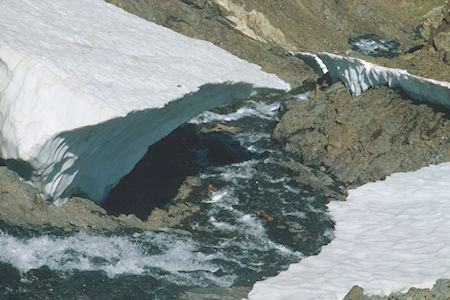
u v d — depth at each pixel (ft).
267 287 25.76
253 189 36.60
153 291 23.76
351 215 33.47
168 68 30.32
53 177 26.37
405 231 30.60
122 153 29.86
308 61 55.16
